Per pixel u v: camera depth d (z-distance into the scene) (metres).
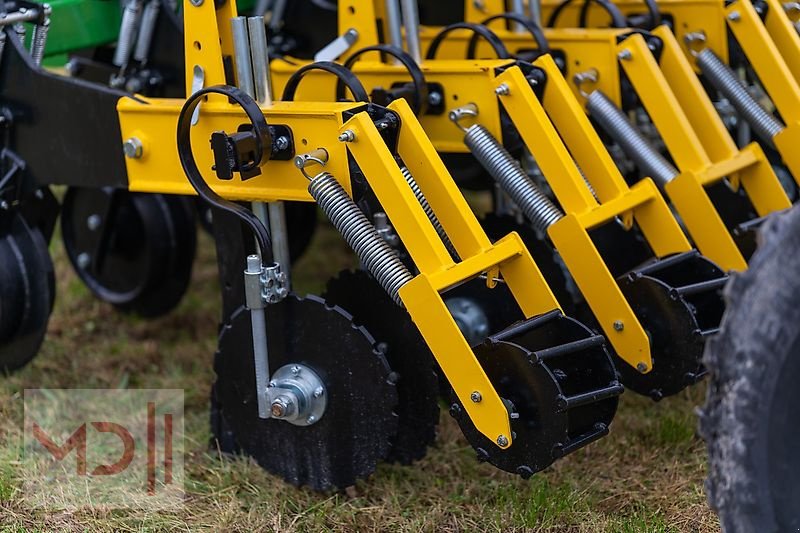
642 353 3.11
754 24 3.84
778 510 2.36
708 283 3.20
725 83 3.90
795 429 2.32
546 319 2.93
